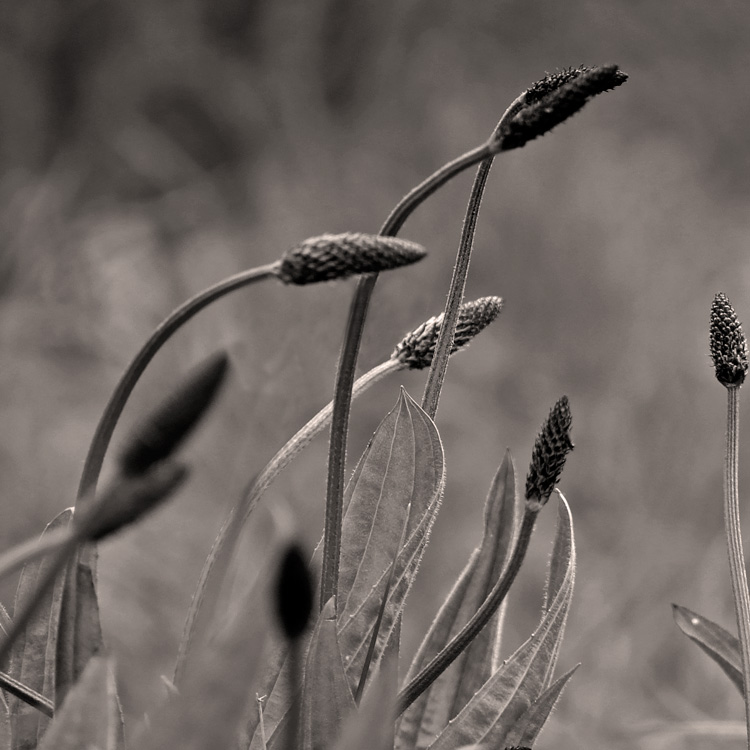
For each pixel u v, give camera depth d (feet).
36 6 19.31
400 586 2.81
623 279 15.07
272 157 19.08
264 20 21.38
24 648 2.81
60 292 13.64
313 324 7.75
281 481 9.26
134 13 20.13
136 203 18.29
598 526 10.56
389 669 2.72
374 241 2.58
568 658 8.28
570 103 2.65
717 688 7.98
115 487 2.51
